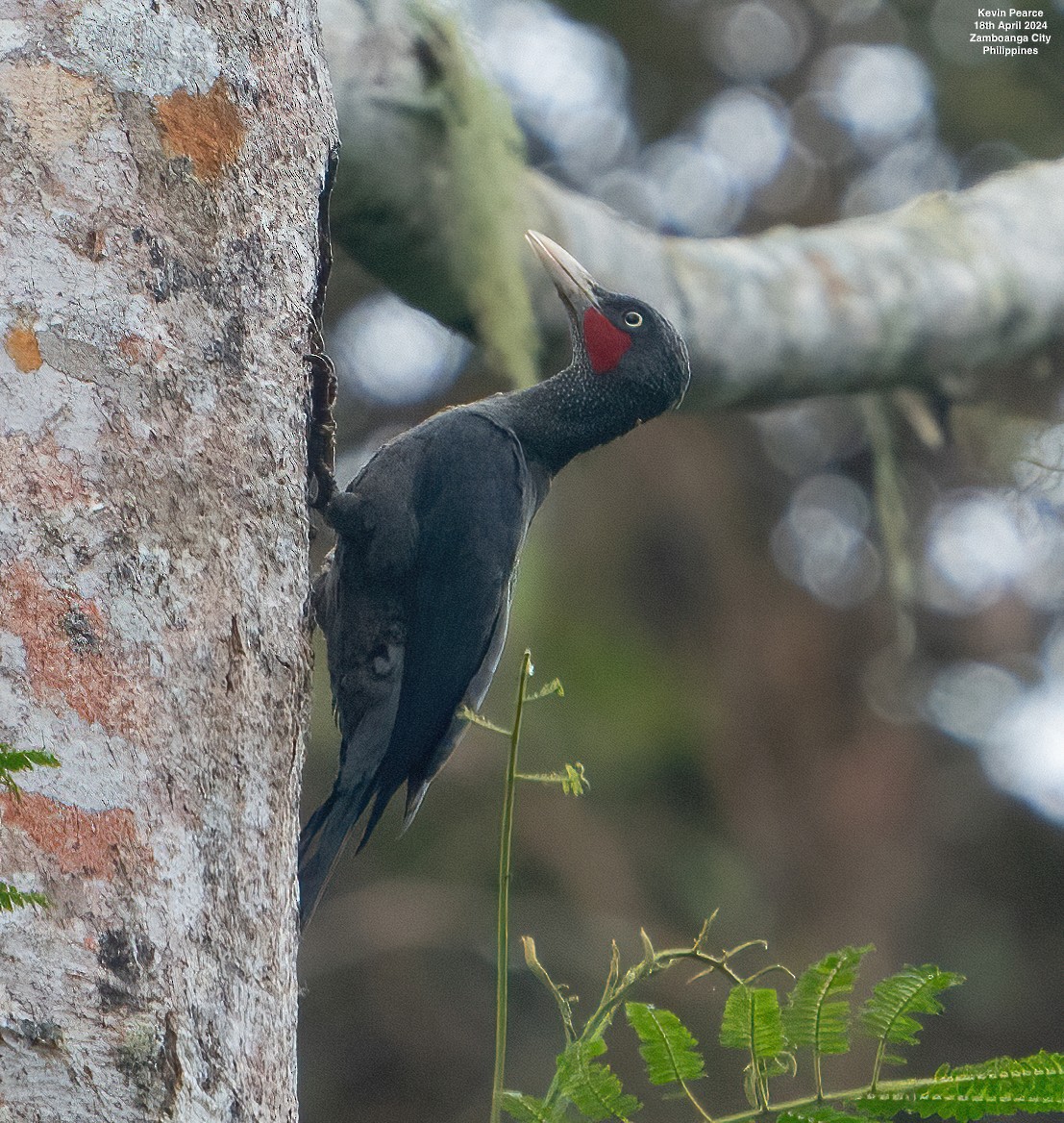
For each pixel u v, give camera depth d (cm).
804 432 2173
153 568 509
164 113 568
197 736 506
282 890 534
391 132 942
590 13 1953
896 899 2172
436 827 2044
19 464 487
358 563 912
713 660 2202
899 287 1184
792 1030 518
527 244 1052
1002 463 1373
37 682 466
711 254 1142
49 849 449
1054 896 2222
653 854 2117
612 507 2178
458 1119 1933
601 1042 541
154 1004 452
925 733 2234
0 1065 418
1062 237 1263
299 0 664
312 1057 2002
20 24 541
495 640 955
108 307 524
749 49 1983
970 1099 509
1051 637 2162
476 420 960
